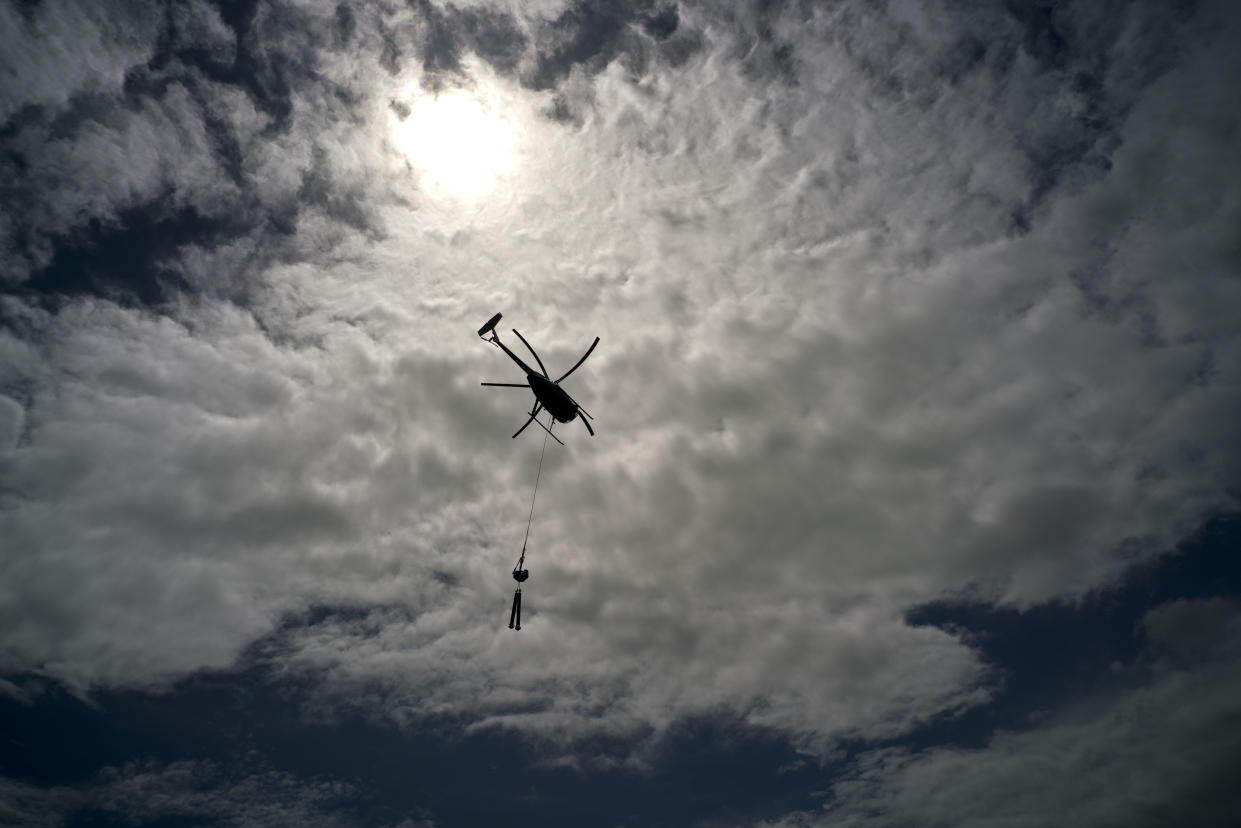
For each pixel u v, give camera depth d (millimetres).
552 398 34469
